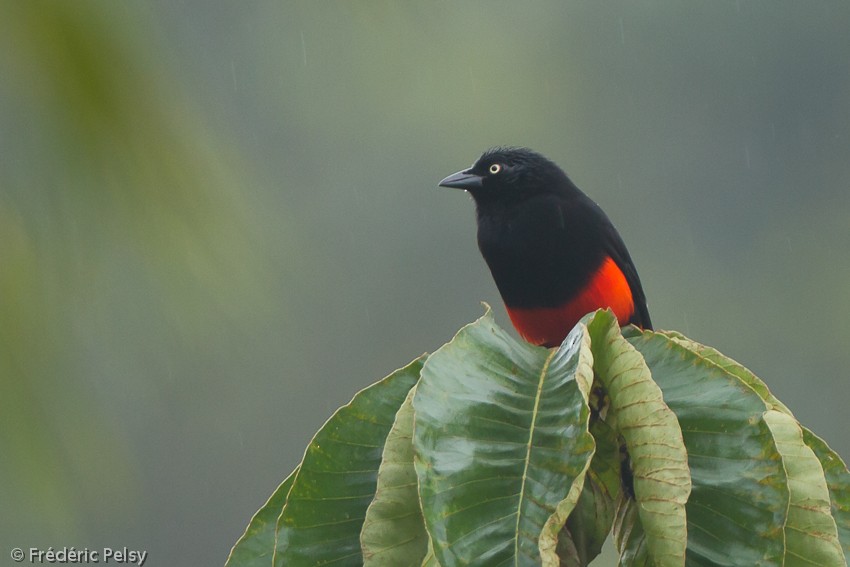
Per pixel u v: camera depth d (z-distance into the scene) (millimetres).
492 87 32656
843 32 37906
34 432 3637
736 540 4602
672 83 37688
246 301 3979
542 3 36750
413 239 31312
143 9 4047
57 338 3762
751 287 34688
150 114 3984
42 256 3801
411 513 4633
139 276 3877
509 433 4551
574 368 4707
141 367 3859
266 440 26203
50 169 3873
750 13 37656
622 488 5133
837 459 5328
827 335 33219
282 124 27359
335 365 29734
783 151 37562
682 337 5828
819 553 4797
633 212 36125
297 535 4852
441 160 31375
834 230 36188
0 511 3568
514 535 4281
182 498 24734
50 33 3928
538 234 11609
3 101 3916
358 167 30281
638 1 37938
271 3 4086
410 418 4719
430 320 30797
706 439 4789
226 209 4004
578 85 36500
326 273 29656
